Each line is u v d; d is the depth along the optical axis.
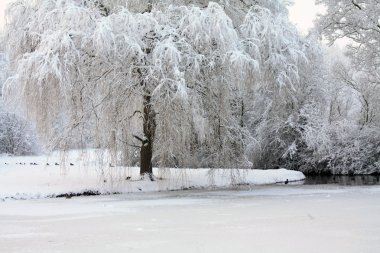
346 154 31.48
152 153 21.17
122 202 15.66
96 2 19.88
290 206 13.79
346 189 19.88
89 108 18.48
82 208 14.16
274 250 7.80
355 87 32.47
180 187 20.52
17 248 8.34
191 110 18.27
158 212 12.88
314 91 32.41
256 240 8.64
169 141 18.59
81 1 19.20
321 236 8.95
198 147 20.42
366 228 9.78
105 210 13.55
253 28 19.34
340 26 29.44
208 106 19.28
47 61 17.05
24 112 19.25
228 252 7.72
